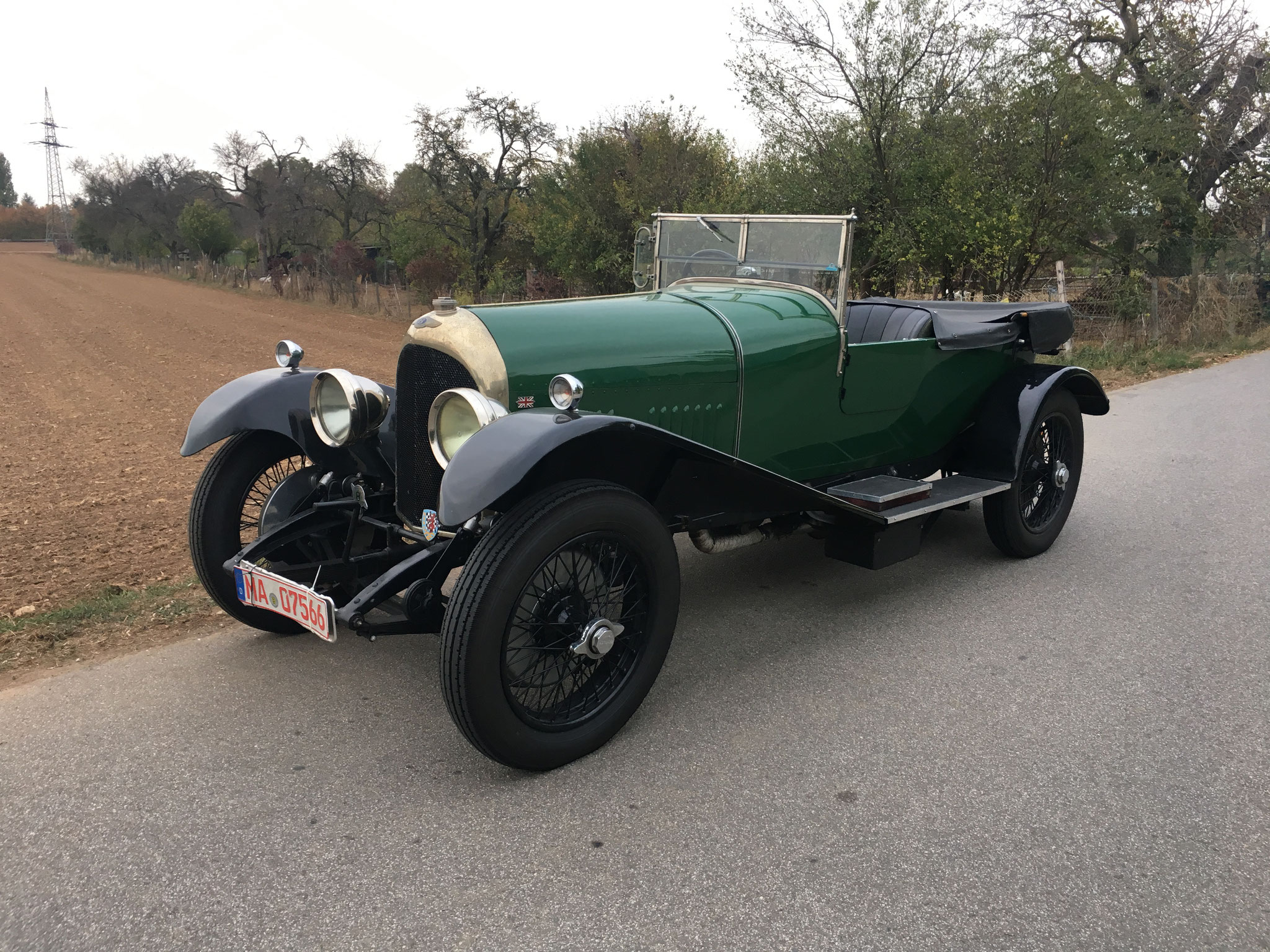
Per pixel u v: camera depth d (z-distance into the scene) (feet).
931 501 12.62
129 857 7.65
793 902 7.01
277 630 12.12
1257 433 24.04
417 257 90.79
